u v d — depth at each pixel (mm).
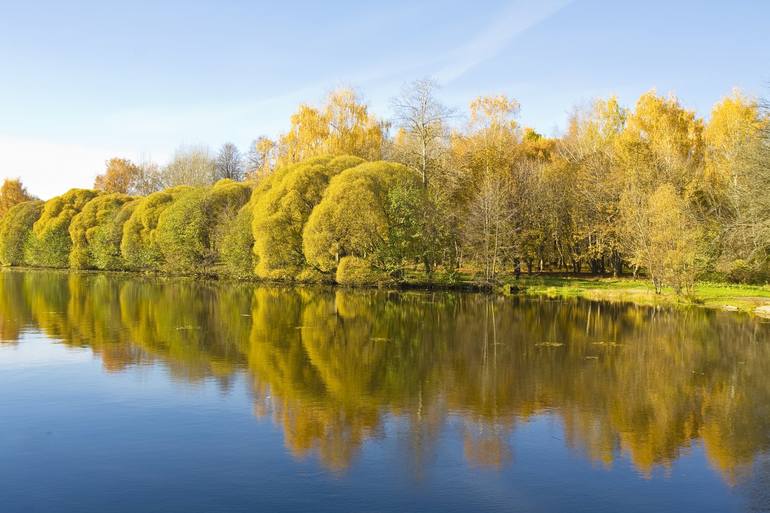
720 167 51469
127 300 41312
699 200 50031
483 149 56594
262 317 32844
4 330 28125
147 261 67938
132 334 27172
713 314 34906
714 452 13375
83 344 24766
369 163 52562
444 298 42875
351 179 49938
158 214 68688
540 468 12453
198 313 34406
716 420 15500
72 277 65750
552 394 17641
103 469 12227
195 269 63844
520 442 13852
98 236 74938
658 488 11594
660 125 58000
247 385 18406
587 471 12320
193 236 63156
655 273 42125
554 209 53812
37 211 89562
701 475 12203
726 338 26938
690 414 15984
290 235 53000
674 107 59750
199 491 11273
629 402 16953
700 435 14414
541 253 56812
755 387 18719
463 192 55406
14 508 10625
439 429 14648
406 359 22156
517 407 16406
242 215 58469
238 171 116188
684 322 31641
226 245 58812
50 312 34625
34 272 75562
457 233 50000
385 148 68938
